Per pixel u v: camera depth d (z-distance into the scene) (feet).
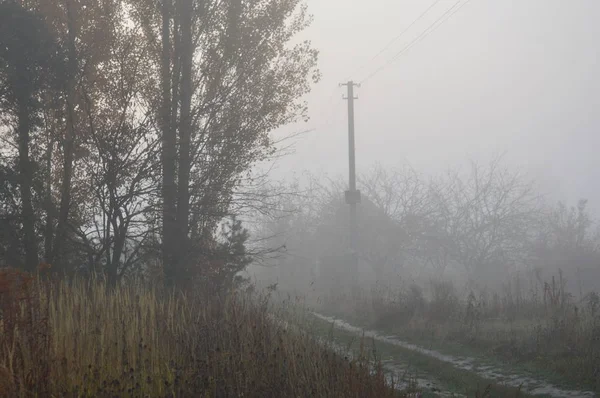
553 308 56.13
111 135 43.24
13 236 47.42
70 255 45.55
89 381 18.51
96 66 48.88
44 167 50.03
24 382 17.85
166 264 47.11
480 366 40.32
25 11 49.01
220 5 53.62
